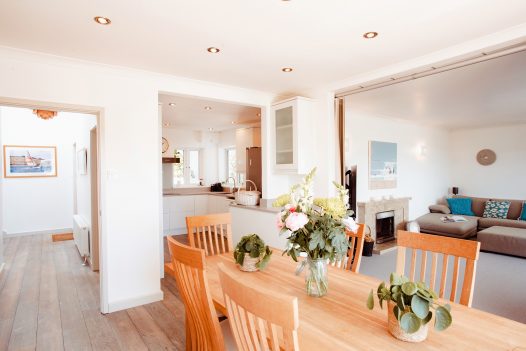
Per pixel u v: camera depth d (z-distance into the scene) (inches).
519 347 41.0
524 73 130.5
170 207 251.6
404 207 244.4
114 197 115.1
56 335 98.5
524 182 263.3
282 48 98.7
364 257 189.9
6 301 124.9
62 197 266.5
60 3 71.2
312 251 58.1
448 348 40.7
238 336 41.1
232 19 79.7
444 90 157.5
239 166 255.4
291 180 165.3
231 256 88.2
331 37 90.9
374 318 49.8
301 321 48.7
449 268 164.6
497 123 267.4
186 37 90.0
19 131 249.9
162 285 141.3
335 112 145.0
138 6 73.0
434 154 289.7
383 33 88.5
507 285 143.6
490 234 201.0
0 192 163.6
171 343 93.7
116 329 102.0
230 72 122.3
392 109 206.7
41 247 213.3
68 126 268.4
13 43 93.0
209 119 233.6
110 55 103.3
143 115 121.2
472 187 295.1
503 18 80.1
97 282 146.6
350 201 192.1
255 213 159.8
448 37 91.4
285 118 150.5
